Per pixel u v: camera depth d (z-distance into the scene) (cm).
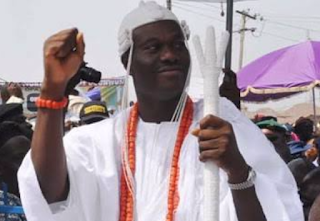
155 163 210
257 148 206
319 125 1025
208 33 178
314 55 873
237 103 349
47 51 173
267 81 913
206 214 172
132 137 214
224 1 495
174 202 202
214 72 177
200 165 205
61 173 190
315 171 385
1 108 389
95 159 209
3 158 339
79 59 177
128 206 205
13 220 312
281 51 945
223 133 171
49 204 193
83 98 644
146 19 203
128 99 219
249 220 186
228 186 194
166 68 202
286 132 621
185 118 213
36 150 183
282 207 187
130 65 208
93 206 206
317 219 179
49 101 179
